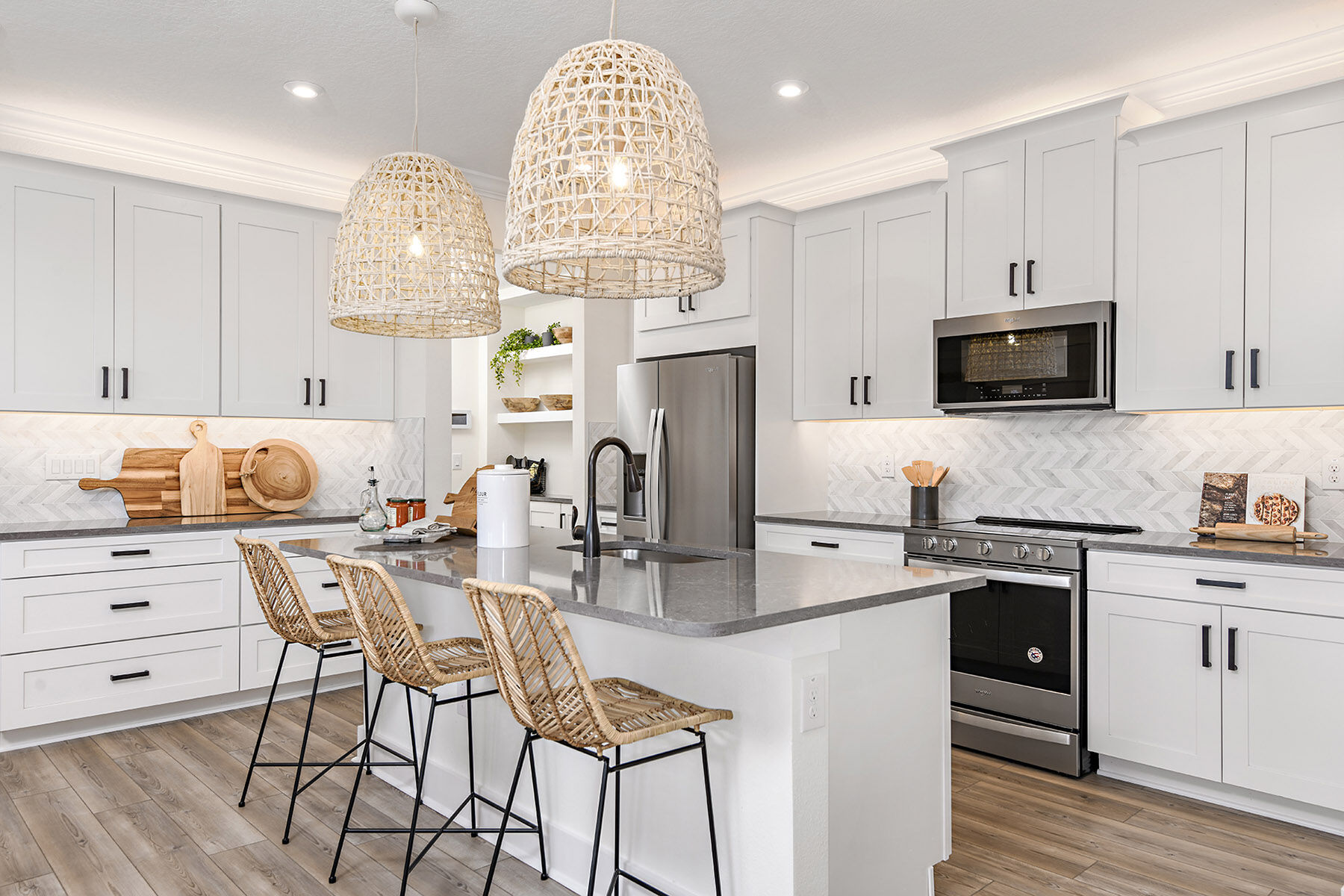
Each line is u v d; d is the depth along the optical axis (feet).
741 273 14.69
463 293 9.00
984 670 11.51
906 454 14.65
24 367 12.38
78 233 12.84
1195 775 9.72
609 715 6.23
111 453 14.02
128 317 13.28
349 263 8.87
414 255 8.75
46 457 13.46
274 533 13.89
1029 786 10.41
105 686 12.20
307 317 15.21
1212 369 10.40
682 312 15.65
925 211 13.20
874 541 12.71
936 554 11.93
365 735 11.20
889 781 7.25
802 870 6.33
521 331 21.76
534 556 8.84
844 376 14.28
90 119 13.44
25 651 11.59
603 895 7.72
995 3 10.04
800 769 6.30
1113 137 11.21
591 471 8.61
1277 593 9.11
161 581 12.71
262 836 9.05
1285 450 10.85
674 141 6.21
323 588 14.30
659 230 6.03
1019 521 12.82
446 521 11.02
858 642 6.95
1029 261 11.96
